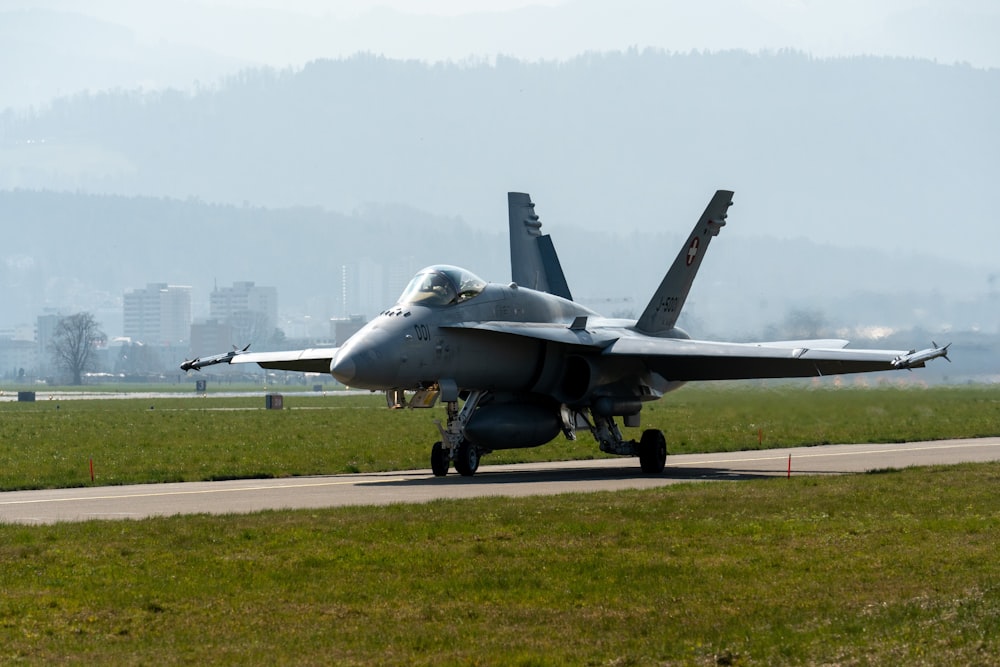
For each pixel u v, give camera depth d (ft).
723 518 208.44
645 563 165.07
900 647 115.24
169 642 125.80
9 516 233.76
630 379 363.35
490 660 116.98
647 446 340.59
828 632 122.72
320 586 151.94
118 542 186.50
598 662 116.16
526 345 342.85
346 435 533.14
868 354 313.94
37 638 127.65
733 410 500.74
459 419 330.75
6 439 522.06
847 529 193.26
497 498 244.83
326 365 370.94
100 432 580.71
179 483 316.40
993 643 114.93
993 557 164.66
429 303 322.75
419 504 234.38
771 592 145.38
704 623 129.80
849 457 385.91
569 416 359.66
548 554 173.17
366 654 120.16
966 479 272.72
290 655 120.06
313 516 215.31
